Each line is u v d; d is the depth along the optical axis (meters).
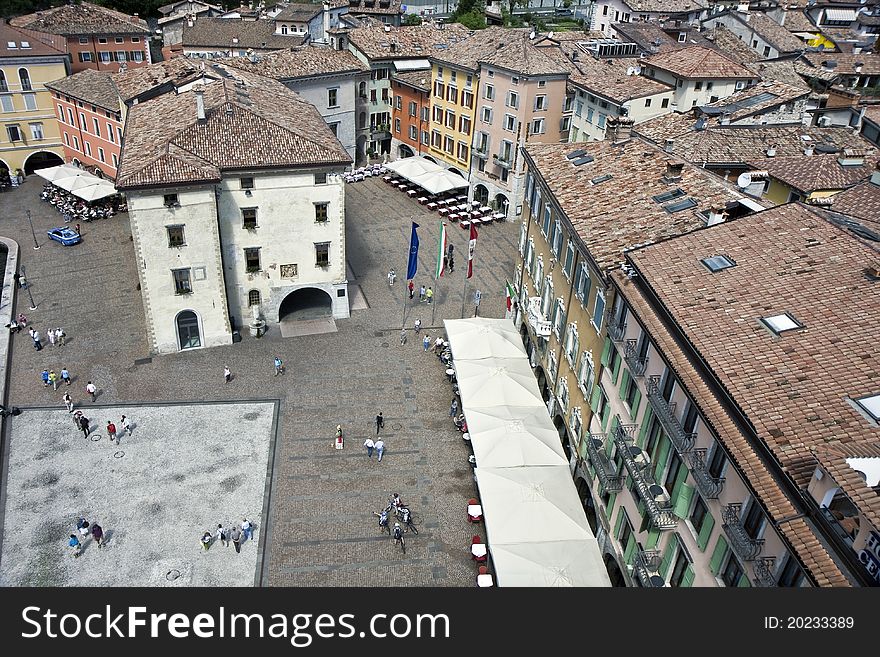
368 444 40.91
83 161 81.88
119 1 132.88
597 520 33.50
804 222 27.27
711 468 22.16
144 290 47.06
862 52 118.19
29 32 83.81
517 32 82.50
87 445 41.09
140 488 38.28
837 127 55.66
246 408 44.81
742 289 24.70
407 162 81.00
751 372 21.00
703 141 51.09
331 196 50.41
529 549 30.30
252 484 38.91
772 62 89.81
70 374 47.19
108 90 75.44
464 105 79.19
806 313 22.73
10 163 82.06
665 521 24.56
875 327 21.55
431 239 70.31
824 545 16.41
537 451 36.41
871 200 36.62
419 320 55.81
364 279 61.56
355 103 86.69
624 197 37.75
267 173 47.75
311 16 110.12
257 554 34.62
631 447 27.28
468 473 40.41
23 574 33.00
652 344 25.95
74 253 64.75
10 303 55.12
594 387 33.84
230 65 75.56
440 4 175.00
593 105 70.75
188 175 44.34
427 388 47.69
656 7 133.38
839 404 19.23
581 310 36.00
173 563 33.97
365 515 37.16
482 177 78.88
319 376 48.31
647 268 27.38
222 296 49.31
